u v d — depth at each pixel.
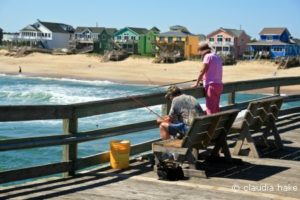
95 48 99.75
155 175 6.61
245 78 61.03
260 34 85.12
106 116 22.97
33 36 110.88
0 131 18.23
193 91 8.13
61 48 106.38
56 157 12.72
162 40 88.88
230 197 5.70
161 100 7.80
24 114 5.75
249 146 7.84
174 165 6.45
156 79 62.12
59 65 78.94
